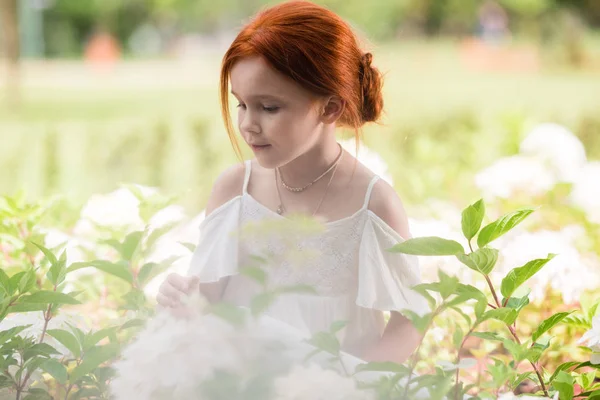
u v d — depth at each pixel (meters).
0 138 6.12
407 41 28.75
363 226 1.83
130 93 17.08
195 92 16.36
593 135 6.79
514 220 1.41
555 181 3.43
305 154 1.85
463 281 2.18
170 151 5.94
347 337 1.79
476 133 6.07
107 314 2.07
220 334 1.15
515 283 1.47
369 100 1.90
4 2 14.33
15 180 5.20
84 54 32.69
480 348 2.07
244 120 1.70
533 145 3.56
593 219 3.01
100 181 5.49
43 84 20.36
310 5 1.77
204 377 1.13
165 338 1.21
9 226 2.12
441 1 29.45
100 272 2.14
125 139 6.21
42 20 31.94
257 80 1.65
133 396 1.21
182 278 1.60
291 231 1.17
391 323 1.81
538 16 27.58
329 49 1.72
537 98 10.64
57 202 2.49
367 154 3.06
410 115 7.60
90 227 2.51
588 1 28.12
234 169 1.98
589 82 16.19
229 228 1.88
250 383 1.11
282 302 1.70
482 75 19.84
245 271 1.14
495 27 27.39
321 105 1.73
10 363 1.44
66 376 1.41
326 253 1.78
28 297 1.39
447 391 1.20
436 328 2.03
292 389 1.12
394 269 1.82
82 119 11.82
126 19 33.72
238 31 1.87
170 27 34.28
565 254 2.13
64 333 1.43
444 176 4.72
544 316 2.18
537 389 1.90
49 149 5.82
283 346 1.17
